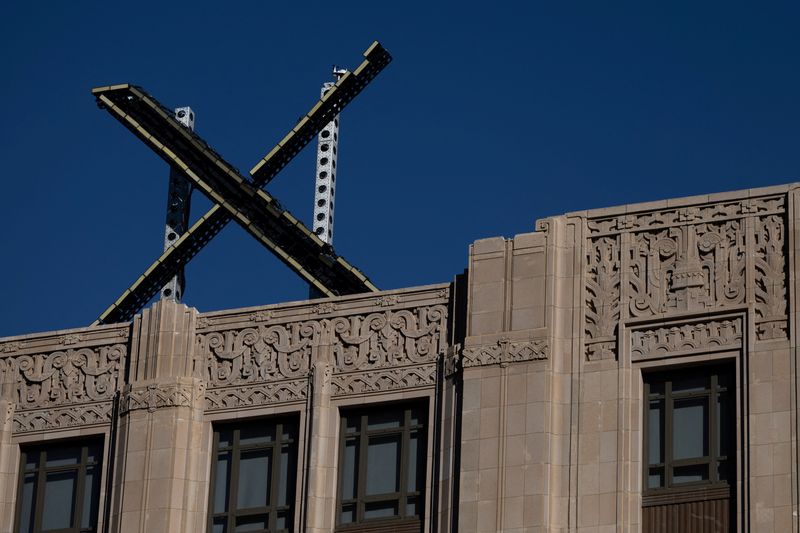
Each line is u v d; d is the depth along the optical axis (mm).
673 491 77562
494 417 79688
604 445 78375
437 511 80125
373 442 82438
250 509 82812
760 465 76250
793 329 77438
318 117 106250
